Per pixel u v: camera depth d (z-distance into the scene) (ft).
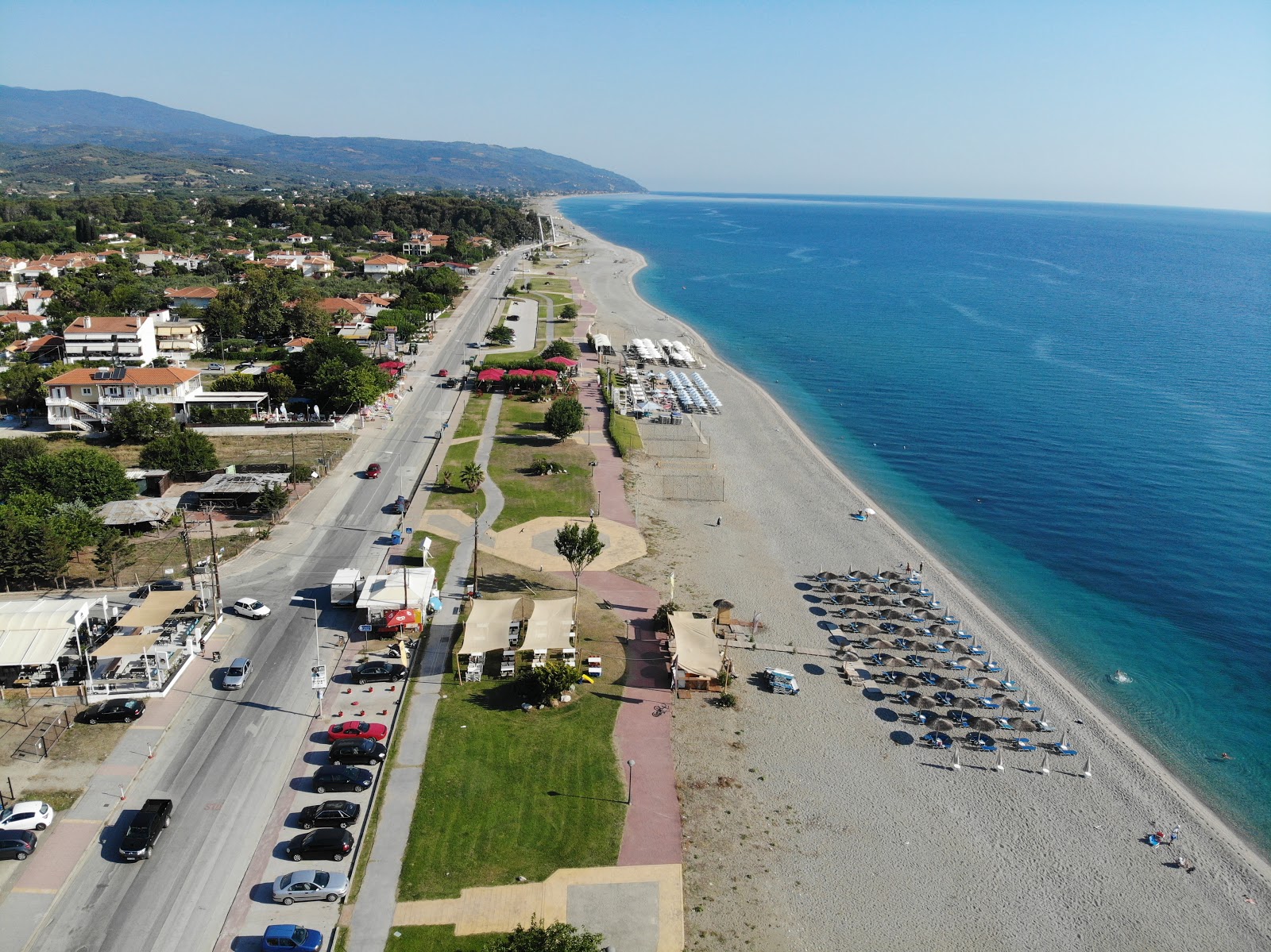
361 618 233.35
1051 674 232.12
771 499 347.15
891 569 287.69
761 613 249.96
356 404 425.69
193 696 193.77
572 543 242.58
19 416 407.23
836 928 142.82
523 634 226.99
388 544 280.72
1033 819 173.88
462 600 243.81
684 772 178.40
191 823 155.53
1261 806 186.60
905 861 159.43
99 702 189.88
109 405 394.11
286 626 226.79
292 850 148.05
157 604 215.92
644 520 314.35
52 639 195.72
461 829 157.38
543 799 167.02
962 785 182.39
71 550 247.29
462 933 134.82
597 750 182.80
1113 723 214.07
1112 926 148.66
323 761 174.50
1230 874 163.32
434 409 447.01
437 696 199.11
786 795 174.60
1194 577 299.38
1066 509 358.23
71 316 581.53
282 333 577.02
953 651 234.38
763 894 148.36
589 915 140.15
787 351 655.35
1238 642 257.96
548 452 384.68
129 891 139.95
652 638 230.48
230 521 294.46
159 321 561.43
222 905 138.31
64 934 131.03
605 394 482.69
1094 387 554.87
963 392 540.11
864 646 236.22
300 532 287.48
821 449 426.51
